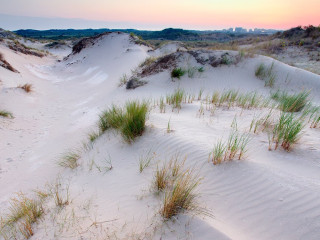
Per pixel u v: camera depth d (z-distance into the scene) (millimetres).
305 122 4473
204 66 11406
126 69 16828
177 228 2133
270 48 20219
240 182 2713
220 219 2215
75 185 3543
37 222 2688
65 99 11984
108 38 26875
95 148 4789
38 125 8133
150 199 2676
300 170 2781
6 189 4281
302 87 9695
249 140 3713
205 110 5832
